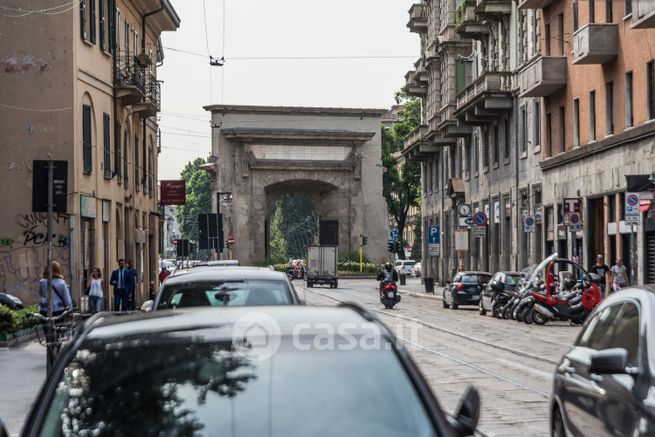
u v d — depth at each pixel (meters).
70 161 61.00
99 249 67.38
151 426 8.44
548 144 83.06
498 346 43.97
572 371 16.09
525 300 60.81
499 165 99.44
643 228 61.72
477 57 112.25
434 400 8.95
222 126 163.88
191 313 10.21
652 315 14.02
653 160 60.44
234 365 9.05
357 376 9.02
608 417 13.85
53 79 61.06
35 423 8.58
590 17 70.50
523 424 22.75
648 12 55.03
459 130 113.81
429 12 132.38
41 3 61.09
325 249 137.62
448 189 119.38
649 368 13.17
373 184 167.75
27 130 60.88
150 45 92.81
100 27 68.75
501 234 98.56
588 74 72.50
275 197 170.00
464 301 80.56
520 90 85.19
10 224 60.34
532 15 88.50
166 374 8.93
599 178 70.31
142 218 89.38
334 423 8.51
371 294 112.62
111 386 8.86
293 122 165.38
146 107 81.62
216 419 8.50
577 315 59.25
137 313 10.67
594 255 72.81
